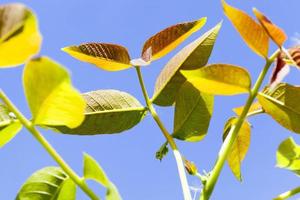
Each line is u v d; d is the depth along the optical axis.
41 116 0.53
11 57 0.48
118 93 0.67
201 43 0.68
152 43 0.68
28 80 0.50
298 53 0.58
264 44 0.58
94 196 0.53
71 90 0.51
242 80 0.58
